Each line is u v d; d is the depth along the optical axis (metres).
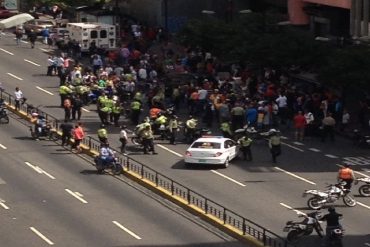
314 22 131.88
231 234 72.56
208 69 118.00
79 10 146.88
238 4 146.12
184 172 88.06
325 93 106.19
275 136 90.75
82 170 89.25
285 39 111.88
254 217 76.06
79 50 135.38
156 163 90.81
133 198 81.31
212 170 88.62
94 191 83.12
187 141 97.94
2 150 95.81
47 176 87.44
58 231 73.25
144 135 93.56
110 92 110.25
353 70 101.38
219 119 103.31
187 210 78.25
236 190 82.94
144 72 118.31
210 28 120.69
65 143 97.31
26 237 71.88
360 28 120.50
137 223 75.12
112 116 104.06
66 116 104.88
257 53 111.88
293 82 114.56
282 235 72.06
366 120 102.38
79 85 114.06
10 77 125.62
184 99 111.94
